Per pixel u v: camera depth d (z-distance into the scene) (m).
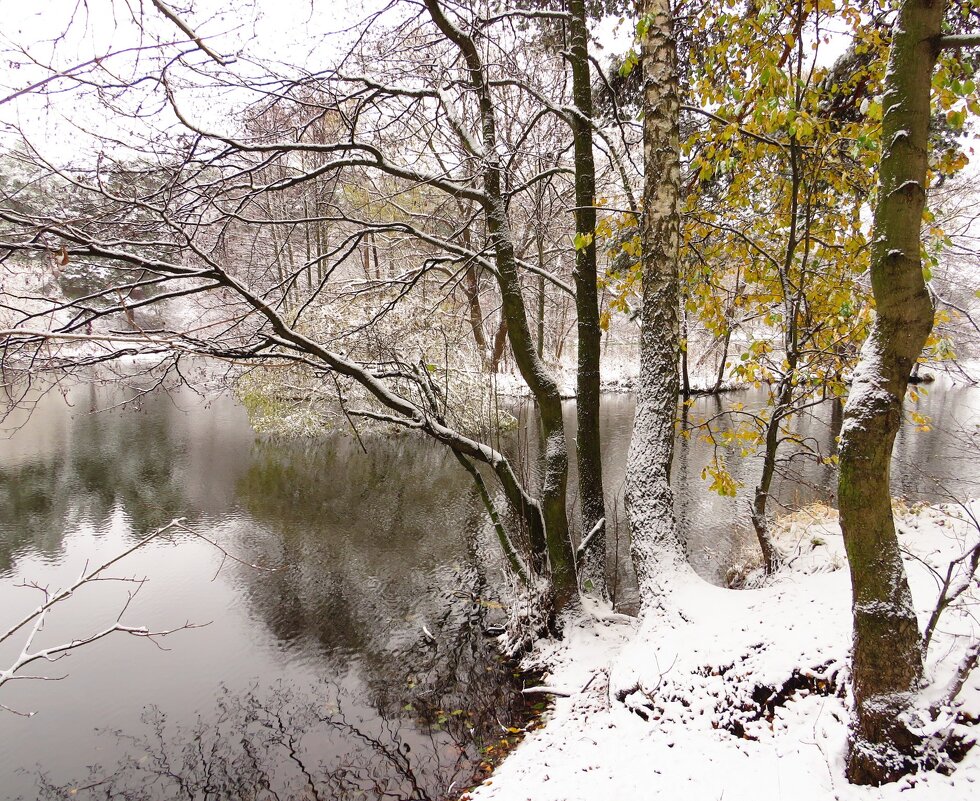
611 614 5.56
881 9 4.41
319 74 4.48
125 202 4.00
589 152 5.71
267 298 5.57
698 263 6.11
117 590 7.11
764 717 3.25
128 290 4.07
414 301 13.75
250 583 7.32
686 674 3.76
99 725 4.74
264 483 11.58
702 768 3.06
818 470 11.34
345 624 6.32
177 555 8.16
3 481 11.32
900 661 2.42
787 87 3.87
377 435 15.44
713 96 4.88
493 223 5.78
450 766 4.14
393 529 9.17
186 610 6.62
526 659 5.41
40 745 4.51
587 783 3.26
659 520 4.73
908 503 7.08
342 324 11.29
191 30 3.11
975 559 2.49
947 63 3.48
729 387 24.11
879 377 2.32
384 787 3.97
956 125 3.46
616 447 14.30
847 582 4.15
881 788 2.39
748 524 8.59
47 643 5.95
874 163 4.67
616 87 7.14
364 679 5.34
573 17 5.54
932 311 2.30
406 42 5.74
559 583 5.61
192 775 4.16
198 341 4.21
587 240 5.03
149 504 10.22
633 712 3.87
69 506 10.04
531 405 19.78
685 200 6.14
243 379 14.09
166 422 17.62
